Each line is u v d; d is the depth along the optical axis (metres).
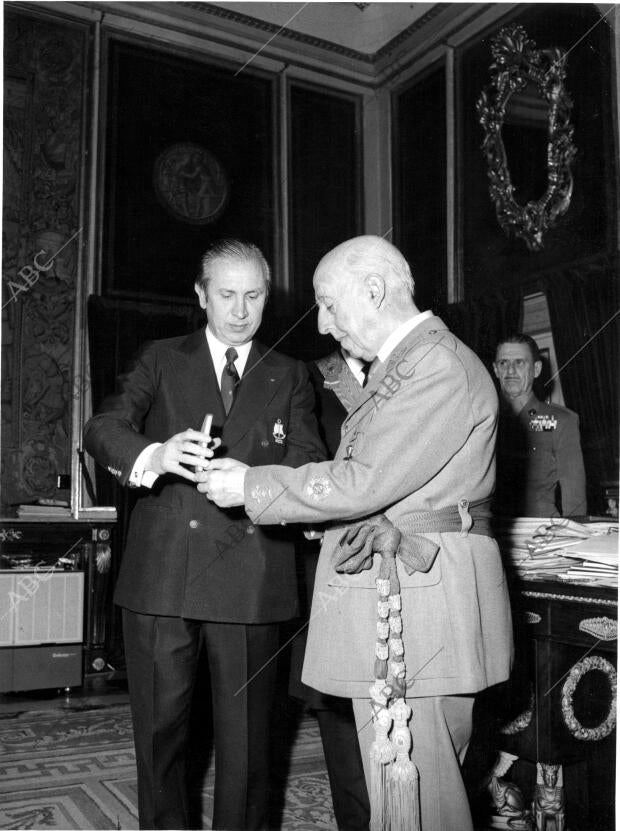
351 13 6.31
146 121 5.78
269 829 2.43
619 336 4.45
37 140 5.47
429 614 1.47
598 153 4.68
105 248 5.57
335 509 1.46
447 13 5.81
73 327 5.49
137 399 1.96
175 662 1.88
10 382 5.29
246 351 2.07
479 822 2.34
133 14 5.75
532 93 5.13
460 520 1.52
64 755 3.23
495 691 2.26
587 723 2.18
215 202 5.94
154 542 1.92
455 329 5.48
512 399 4.67
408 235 6.17
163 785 1.88
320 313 1.67
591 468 4.50
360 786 2.16
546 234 5.00
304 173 6.29
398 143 6.33
